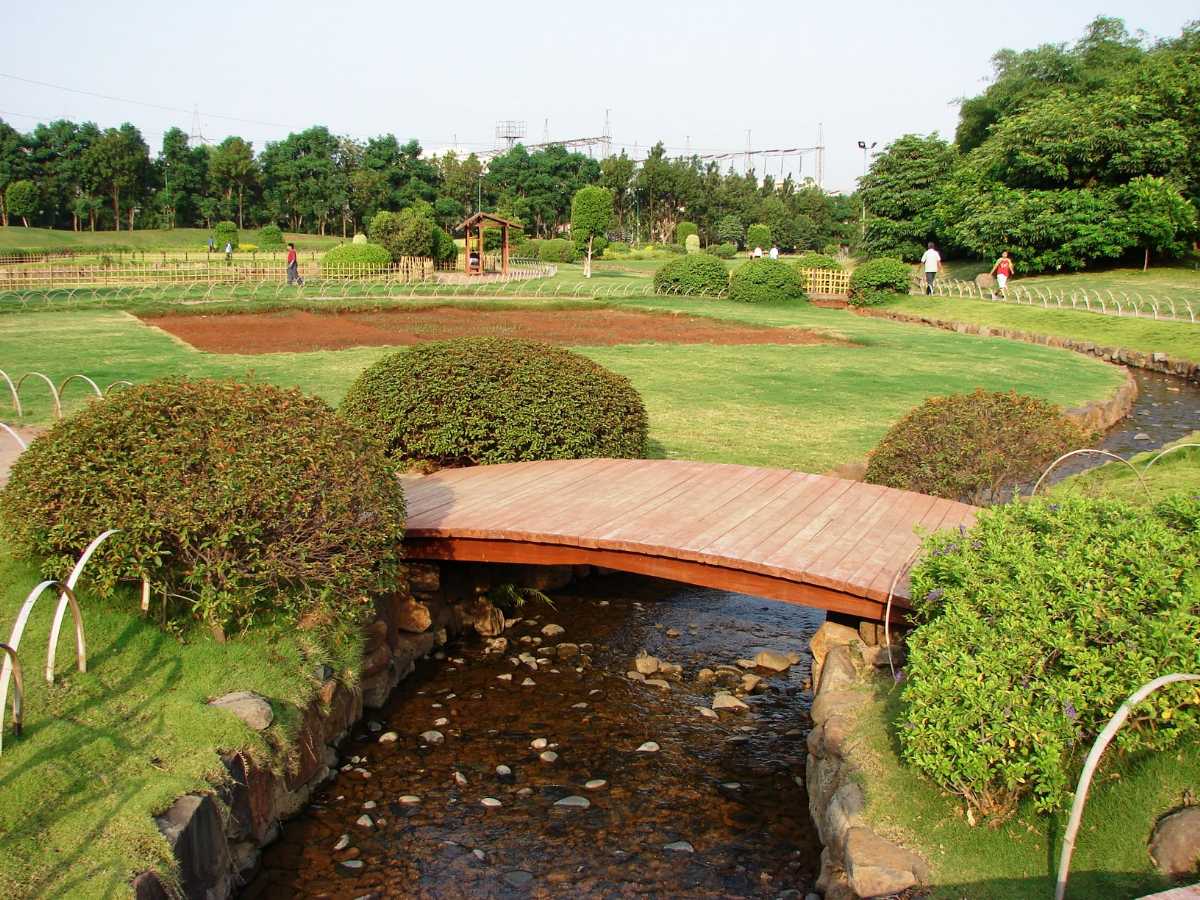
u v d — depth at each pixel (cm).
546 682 653
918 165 4522
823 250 8525
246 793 432
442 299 3089
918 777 408
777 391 1512
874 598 535
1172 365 2022
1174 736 340
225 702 458
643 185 8619
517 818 486
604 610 794
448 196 8212
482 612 743
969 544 449
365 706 600
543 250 6112
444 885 431
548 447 866
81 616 466
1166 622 345
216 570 497
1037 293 3130
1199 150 3397
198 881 382
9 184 6725
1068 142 3459
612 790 515
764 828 480
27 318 2389
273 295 3216
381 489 568
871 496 735
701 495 732
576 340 2166
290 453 535
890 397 1471
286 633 534
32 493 505
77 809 365
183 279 3800
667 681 658
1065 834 316
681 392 1483
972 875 349
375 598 615
